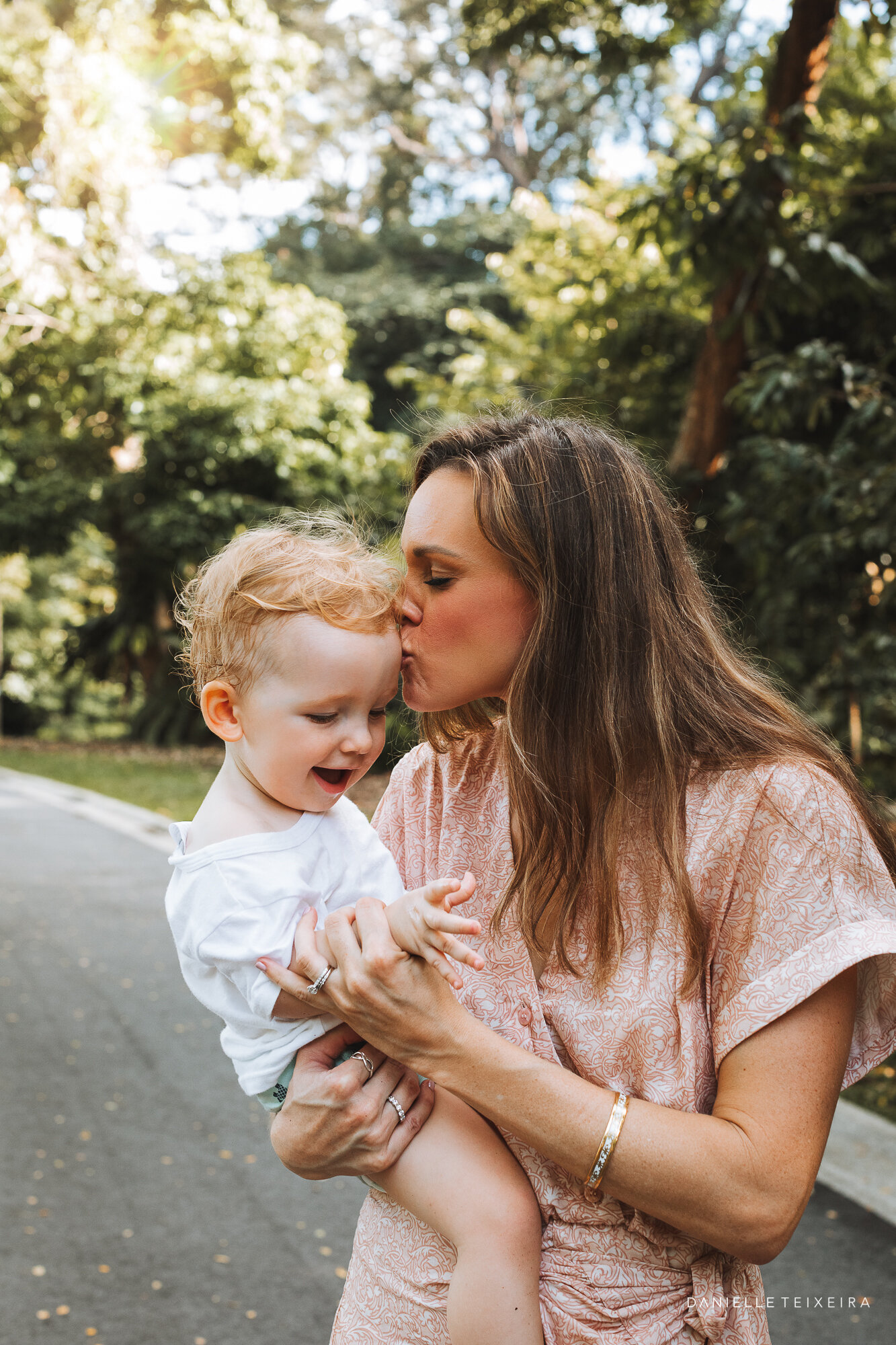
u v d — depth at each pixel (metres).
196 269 18.56
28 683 27.33
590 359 12.05
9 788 15.41
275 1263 3.33
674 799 1.12
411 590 1.25
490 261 17.20
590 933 1.14
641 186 8.26
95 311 16.91
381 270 28.83
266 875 1.22
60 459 19.72
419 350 27.97
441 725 1.40
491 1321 1.09
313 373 19.72
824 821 1.09
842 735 8.77
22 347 16.89
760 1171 1.01
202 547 18.42
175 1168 3.94
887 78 10.27
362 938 1.11
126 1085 4.69
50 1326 2.96
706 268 7.25
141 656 23.39
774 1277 3.20
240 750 1.27
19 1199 3.67
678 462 9.12
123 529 20.20
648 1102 1.07
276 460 18.39
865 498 6.27
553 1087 1.05
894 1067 4.90
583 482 1.18
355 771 1.26
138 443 19.50
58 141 12.61
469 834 1.29
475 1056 1.07
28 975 6.29
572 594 1.16
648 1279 1.10
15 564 26.61
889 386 7.84
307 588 1.21
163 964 6.55
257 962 1.20
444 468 1.22
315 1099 1.15
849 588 7.66
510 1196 1.13
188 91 15.66
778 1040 1.05
